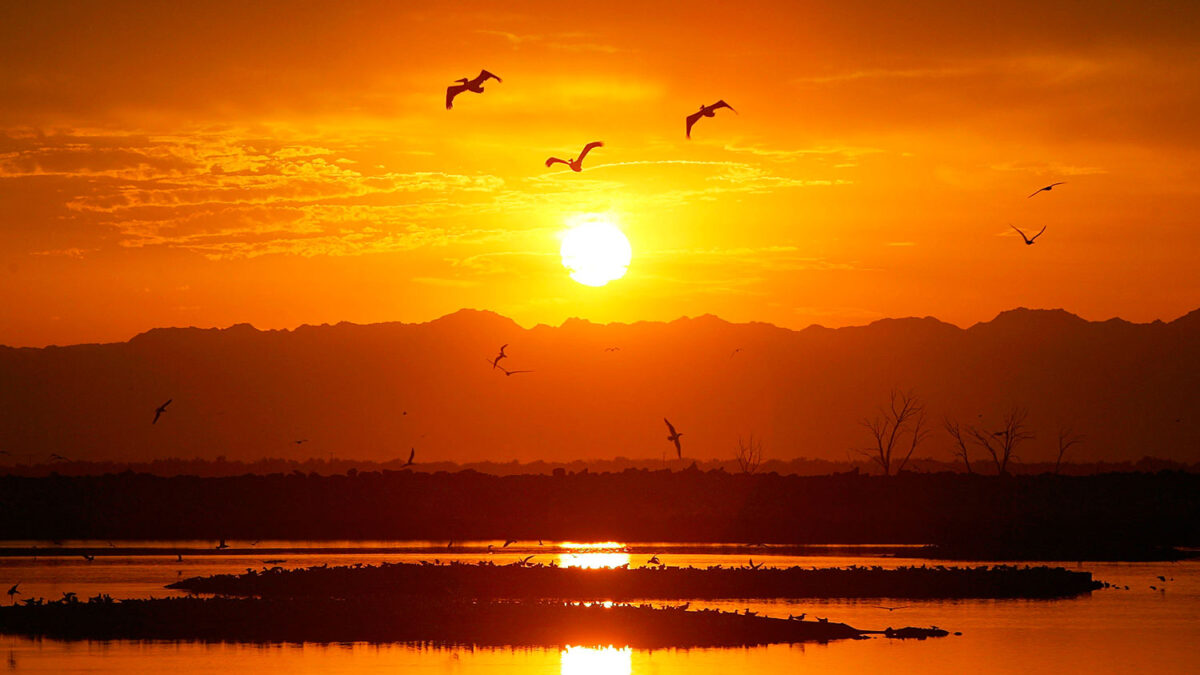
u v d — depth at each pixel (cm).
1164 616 11781
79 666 9094
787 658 9494
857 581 13788
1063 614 11888
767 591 13200
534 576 13725
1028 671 9119
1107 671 9144
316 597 12481
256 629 10406
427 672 8894
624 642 10019
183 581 13575
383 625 10506
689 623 10656
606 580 13588
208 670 8938
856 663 9319
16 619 10688
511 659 9375
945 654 9706
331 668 9025
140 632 10338
